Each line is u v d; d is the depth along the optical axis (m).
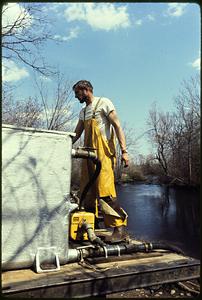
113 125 2.97
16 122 9.59
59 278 1.85
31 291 1.70
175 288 2.73
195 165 22.67
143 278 2.06
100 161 2.73
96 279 1.89
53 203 2.14
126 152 2.93
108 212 2.75
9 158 2.01
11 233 1.97
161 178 31.55
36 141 2.11
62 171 2.19
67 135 2.23
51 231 2.11
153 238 7.91
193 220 10.91
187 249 6.87
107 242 2.67
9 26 5.25
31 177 2.07
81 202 2.90
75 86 3.15
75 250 2.25
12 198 1.99
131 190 23.47
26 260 2.01
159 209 13.66
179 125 26.62
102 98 3.06
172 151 28.17
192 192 21.44
